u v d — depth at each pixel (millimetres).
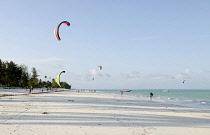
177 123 9883
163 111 15414
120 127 8242
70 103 20250
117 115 12000
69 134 6719
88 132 7125
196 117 12469
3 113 11383
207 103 28297
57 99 27109
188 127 8836
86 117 10703
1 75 84625
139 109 16250
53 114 11445
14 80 90438
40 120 9312
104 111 13836
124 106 18734
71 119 9875
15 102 19641
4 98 25406
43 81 149875
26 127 7695
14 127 7645
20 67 100375
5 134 6516
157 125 9117
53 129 7441
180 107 19875
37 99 25562
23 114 11109
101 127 8117
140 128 8203
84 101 24531
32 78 115188
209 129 8461
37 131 7039
